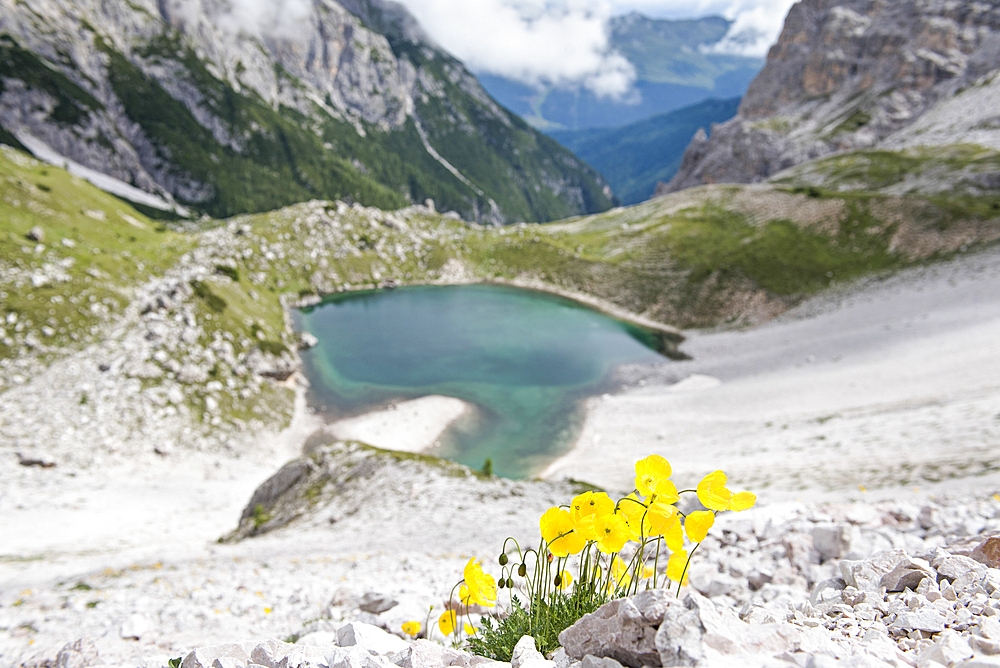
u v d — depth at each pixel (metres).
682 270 130.38
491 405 82.88
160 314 80.00
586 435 72.12
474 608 5.89
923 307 83.88
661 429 69.56
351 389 88.44
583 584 3.70
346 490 35.38
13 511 39.91
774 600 5.63
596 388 87.88
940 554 4.44
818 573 6.90
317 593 12.38
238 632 9.14
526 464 66.31
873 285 103.75
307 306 136.75
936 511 9.05
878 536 8.04
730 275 122.19
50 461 53.12
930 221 112.88
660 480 2.83
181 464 60.69
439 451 70.38
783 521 9.58
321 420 78.25
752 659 2.39
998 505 9.34
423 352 105.94
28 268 80.12
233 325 84.31
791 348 88.69
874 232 118.19
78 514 41.44
